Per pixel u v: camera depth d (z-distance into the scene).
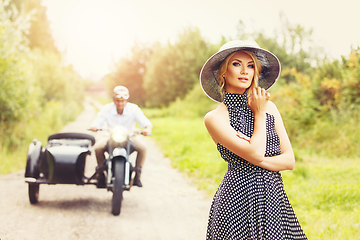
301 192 5.60
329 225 4.02
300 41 32.34
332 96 11.25
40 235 4.14
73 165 5.09
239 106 1.97
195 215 5.10
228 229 1.85
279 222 1.82
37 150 5.43
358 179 6.17
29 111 12.47
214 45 35.31
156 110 40.00
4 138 10.61
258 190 1.85
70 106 29.66
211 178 7.61
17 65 11.50
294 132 10.73
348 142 8.96
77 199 5.85
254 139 1.81
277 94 11.74
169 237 4.20
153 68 42.47
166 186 6.96
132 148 5.39
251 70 1.97
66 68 31.75
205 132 15.80
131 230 4.41
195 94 31.61
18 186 6.64
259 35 35.66
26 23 11.63
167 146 12.73
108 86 64.19
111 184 5.11
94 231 4.34
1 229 4.27
